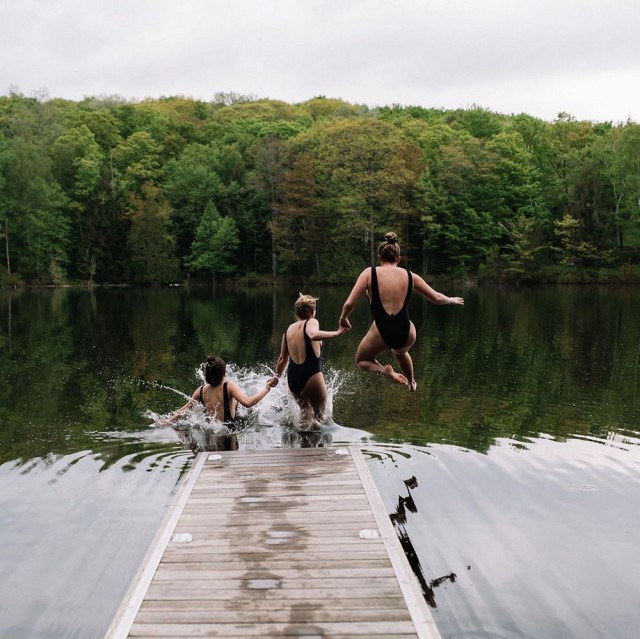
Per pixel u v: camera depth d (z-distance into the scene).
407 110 71.81
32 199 47.06
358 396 8.98
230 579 3.58
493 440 6.73
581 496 5.12
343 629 3.09
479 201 46.62
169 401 8.77
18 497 5.12
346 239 46.47
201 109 75.12
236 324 19.27
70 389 9.59
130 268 48.69
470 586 3.74
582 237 43.03
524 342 14.66
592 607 3.52
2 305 28.52
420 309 24.62
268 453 5.96
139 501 5.04
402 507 4.91
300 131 59.72
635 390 9.30
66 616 3.48
